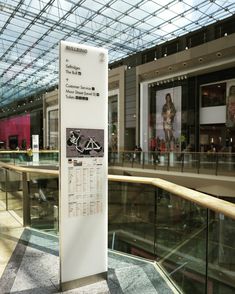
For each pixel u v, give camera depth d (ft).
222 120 46.62
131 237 9.94
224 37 41.65
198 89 49.96
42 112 101.35
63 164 6.88
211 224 5.67
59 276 6.93
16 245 9.45
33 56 71.46
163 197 7.98
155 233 8.52
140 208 9.45
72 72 6.93
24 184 11.48
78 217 7.07
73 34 57.77
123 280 7.22
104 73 7.47
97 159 7.43
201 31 52.13
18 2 46.70
